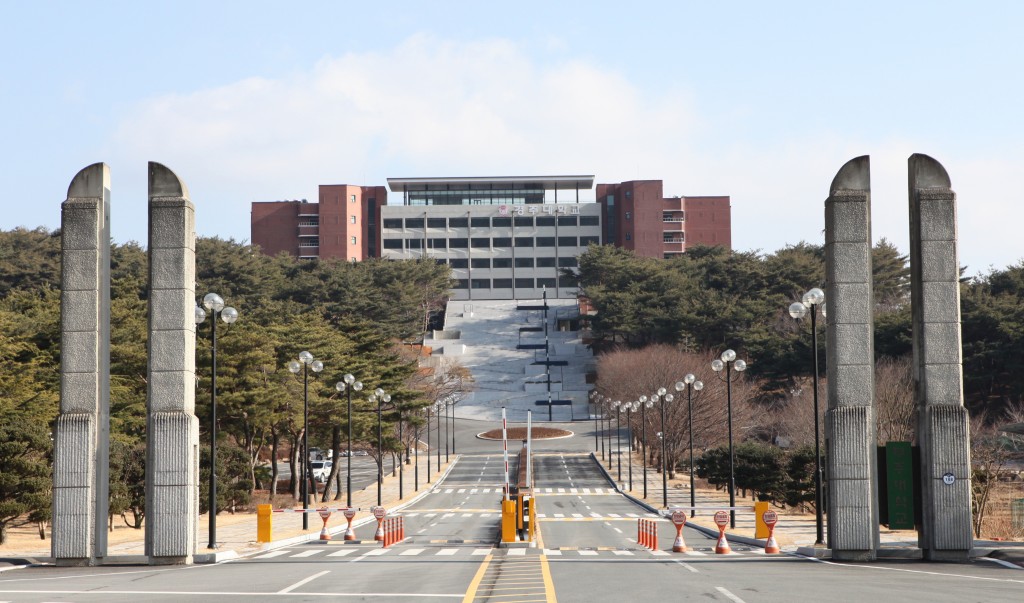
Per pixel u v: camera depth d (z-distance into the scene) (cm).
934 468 2681
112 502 4609
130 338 6662
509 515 3666
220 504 5919
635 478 9750
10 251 14762
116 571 2598
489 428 15138
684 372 11444
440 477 10219
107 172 2923
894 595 1870
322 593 1991
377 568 2617
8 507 3800
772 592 1941
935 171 2753
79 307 2856
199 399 6197
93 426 2823
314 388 7050
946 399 2698
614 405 11419
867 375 2752
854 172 2798
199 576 2397
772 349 12138
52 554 2800
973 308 10862
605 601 1833
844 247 2773
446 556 3180
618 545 3934
